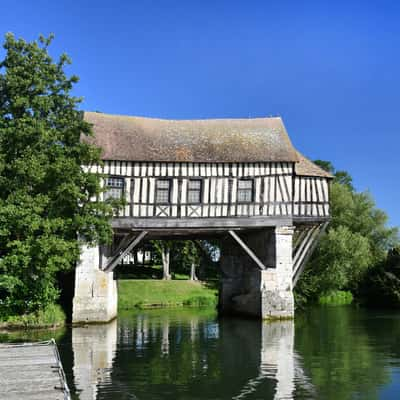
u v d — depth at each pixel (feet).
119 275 123.44
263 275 65.98
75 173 53.62
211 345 46.14
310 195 67.87
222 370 35.04
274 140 70.03
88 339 49.14
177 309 88.99
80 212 56.08
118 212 60.95
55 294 58.44
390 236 118.42
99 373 33.91
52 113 54.60
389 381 32.35
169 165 65.10
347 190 119.65
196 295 103.40
